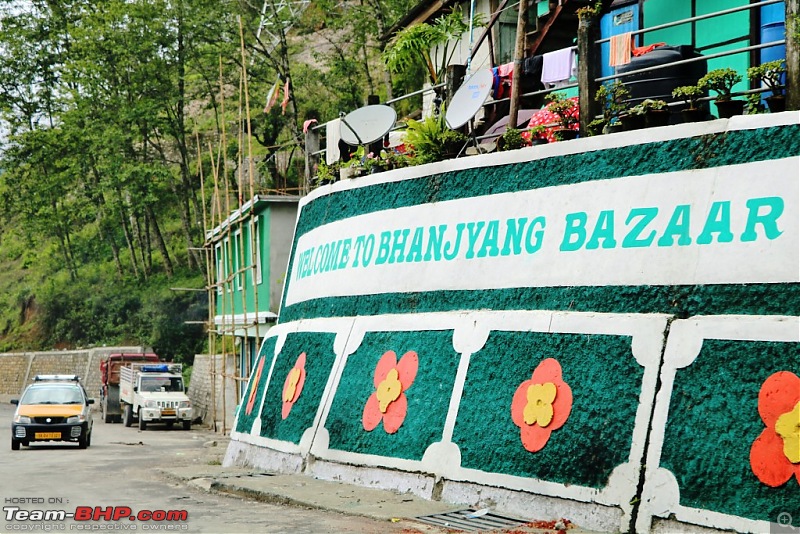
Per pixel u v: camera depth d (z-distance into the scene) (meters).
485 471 10.29
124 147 53.03
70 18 59.00
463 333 11.23
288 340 15.52
